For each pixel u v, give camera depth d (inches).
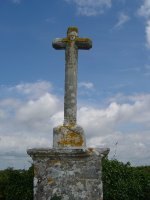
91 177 366.6
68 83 410.3
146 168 854.5
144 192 724.0
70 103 404.5
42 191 366.6
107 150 370.0
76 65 418.3
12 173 699.4
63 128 389.7
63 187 366.0
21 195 671.8
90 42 421.1
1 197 696.4
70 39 421.4
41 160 372.2
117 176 693.9
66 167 369.7
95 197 363.3
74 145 384.8
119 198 678.5
